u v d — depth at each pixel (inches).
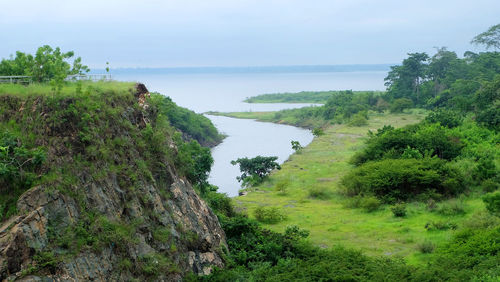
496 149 2365.9
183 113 4490.7
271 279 923.4
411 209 1702.8
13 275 576.1
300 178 2480.3
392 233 1462.8
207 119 5059.1
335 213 1781.5
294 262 1061.1
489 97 3408.0
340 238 1430.9
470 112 3821.4
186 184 1072.8
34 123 738.2
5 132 707.4
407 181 1872.5
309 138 4879.4
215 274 905.5
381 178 1930.4
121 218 766.5
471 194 1801.2
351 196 2030.0
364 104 5895.7
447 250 1162.0
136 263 737.6
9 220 617.6
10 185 650.8
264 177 2536.9
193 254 895.1
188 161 1253.7
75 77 1044.5
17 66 1040.8
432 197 1809.8
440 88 5787.4
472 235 1226.0
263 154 3964.1
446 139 2436.0
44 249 613.9
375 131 4141.2
